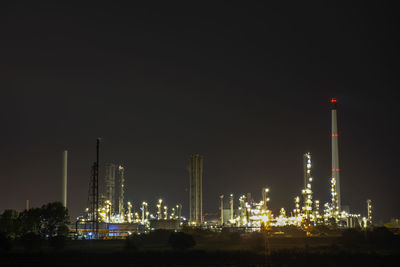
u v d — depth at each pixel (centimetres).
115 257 6212
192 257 6184
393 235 8781
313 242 8519
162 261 5928
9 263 5747
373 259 5938
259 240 8525
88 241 9138
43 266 5531
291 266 5569
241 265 5641
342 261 5800
